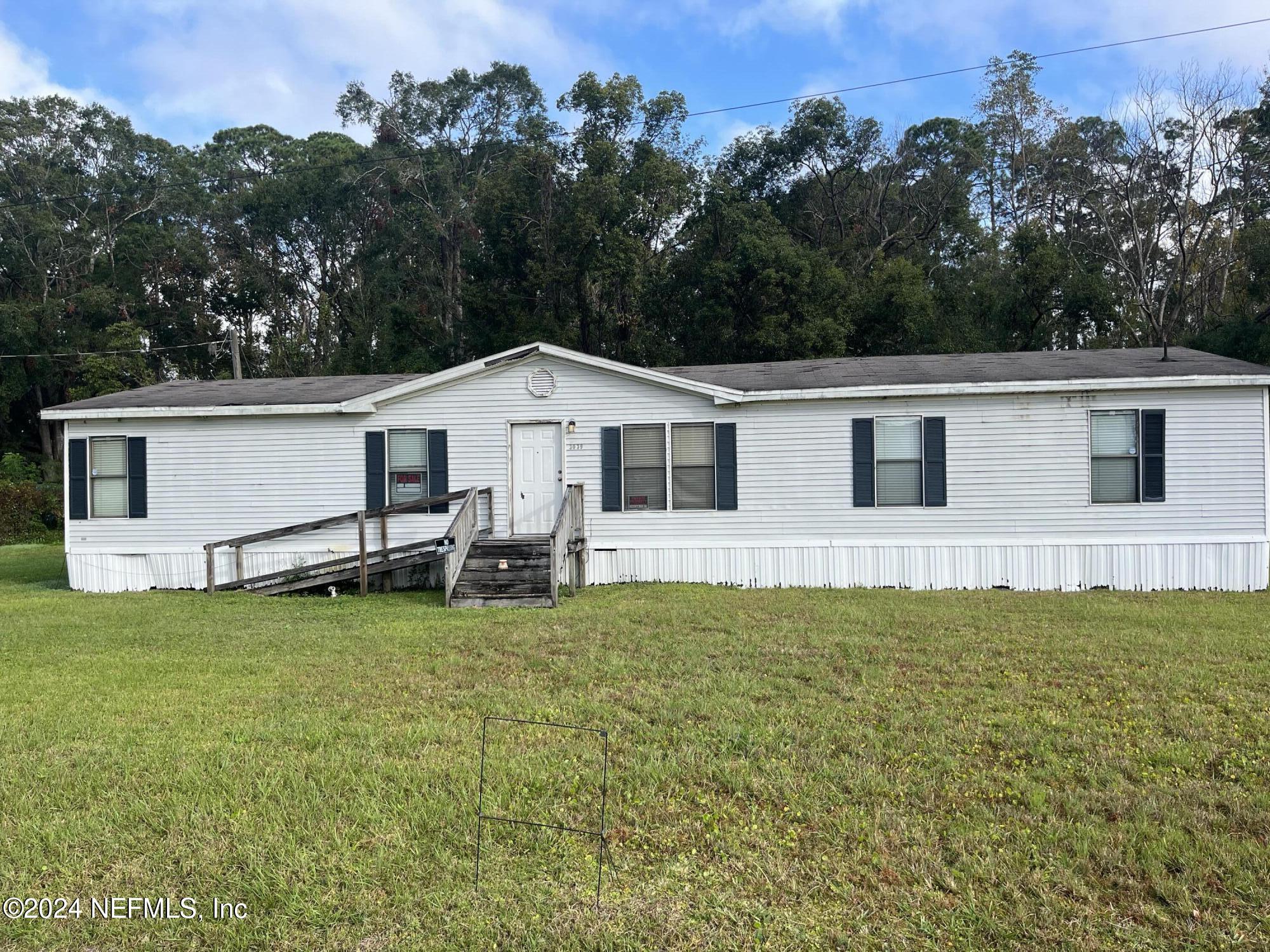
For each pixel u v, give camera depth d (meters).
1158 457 14.50
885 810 5.50
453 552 13.45
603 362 15.58
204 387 18.77
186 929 4.39
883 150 42.12
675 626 11.34
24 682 8.84
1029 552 14.83
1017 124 43.22
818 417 15.34
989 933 4.24
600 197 34.50
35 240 43.91
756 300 33.50
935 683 8.34
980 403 14.98
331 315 47.62
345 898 4.62
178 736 6.99
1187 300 35.88
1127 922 4.32
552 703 7.77
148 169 49.12
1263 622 11.27
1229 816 5.35
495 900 4.60
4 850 5.12
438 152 46.28
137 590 16.27
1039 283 32.16
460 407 15.97
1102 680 8.34
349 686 8.49
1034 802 5.57
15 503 32.56
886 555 15.20
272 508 16.16
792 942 4.21
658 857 5.03
